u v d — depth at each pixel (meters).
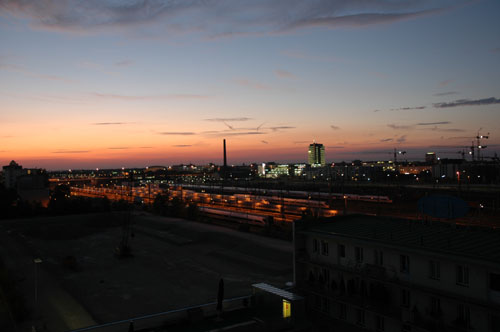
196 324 36.88
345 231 44.12
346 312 42.53
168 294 60.88
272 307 38.69
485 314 30.31
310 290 44.97
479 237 37.41
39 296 59.72
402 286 35.47
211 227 121.75
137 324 36.78
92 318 50.81
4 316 50.47
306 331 34.75
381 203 174.62
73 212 155.75
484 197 167.25
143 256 88.69
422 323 33.66
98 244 104.06
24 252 92.38
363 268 39.75
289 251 85.12
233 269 75.69
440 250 33.00
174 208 155.75
